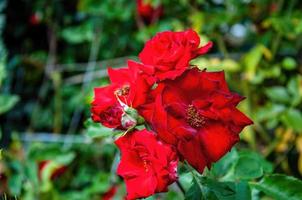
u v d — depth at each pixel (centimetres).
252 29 126
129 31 144
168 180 56
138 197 57
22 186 102
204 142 57
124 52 146
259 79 115
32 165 102
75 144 130
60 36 157
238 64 115
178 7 132
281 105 108
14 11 162
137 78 58
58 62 158
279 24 112
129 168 58
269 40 117
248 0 121
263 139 120
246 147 119
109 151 128
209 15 121
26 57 160
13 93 161
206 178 61
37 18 157
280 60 122
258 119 111
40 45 166
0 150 67
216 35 123
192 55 60
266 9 121
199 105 57
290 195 64
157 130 55
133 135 58
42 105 157
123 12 136
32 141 138
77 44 158
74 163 128
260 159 71
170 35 61
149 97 58
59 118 148
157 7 131
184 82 58
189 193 60
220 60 124
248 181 66
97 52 146
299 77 109
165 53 59
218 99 57
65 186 126
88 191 115
